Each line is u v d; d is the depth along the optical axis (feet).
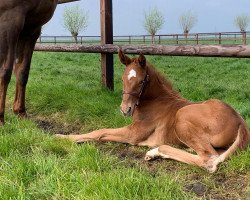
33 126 9.75
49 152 7.73
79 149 7.60
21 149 7.75
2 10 9.33
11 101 13.38
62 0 15.74
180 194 5.83
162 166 7.48
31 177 6.31
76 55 40.16
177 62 31.65
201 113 7.45
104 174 6.21
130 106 8.30
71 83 16.02
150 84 8.67
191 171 7.05
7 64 9.50
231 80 19.74
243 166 6.79
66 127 10.73
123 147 8.82
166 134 8.27
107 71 14.38
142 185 5.77
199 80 19.89
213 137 7.25
